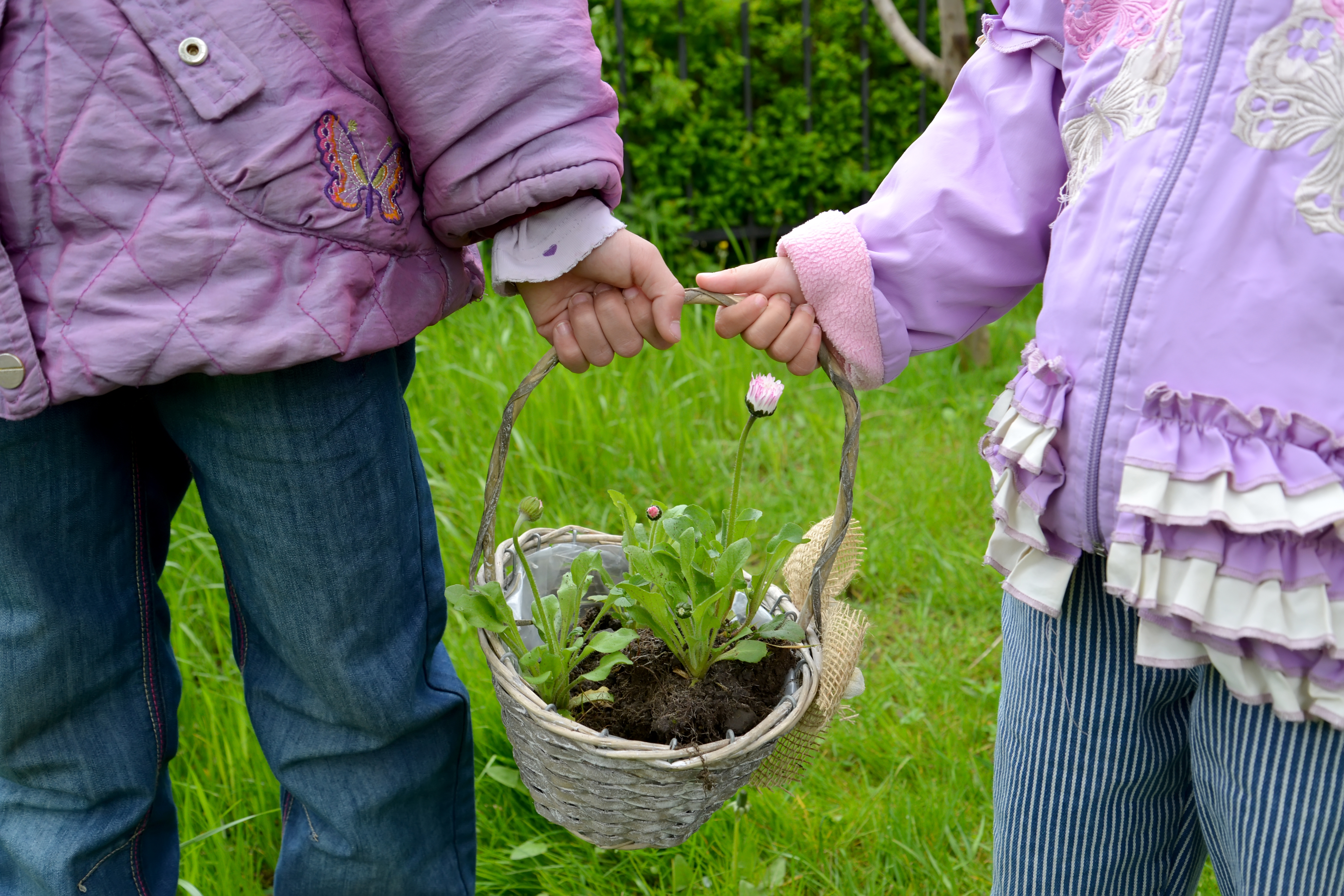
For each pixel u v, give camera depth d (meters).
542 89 1.04
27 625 1.11
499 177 1.05
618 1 4.09
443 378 2.98
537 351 3.10
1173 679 1.10
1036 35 1.14
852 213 1.27
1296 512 0.90
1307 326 0.91
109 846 1.22
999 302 1.25
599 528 2.58
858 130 4.55
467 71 1.03
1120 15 1.03
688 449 2.90
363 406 1.14
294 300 1.01
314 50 1.00
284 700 1.24
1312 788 0.97
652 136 4.31
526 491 2.63
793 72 4.54
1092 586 1.12
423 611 1.27
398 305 1.09
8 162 0.94
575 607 1.21
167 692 1.30
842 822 1.81
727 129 4.34
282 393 1.08
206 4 0.95
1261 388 0.93
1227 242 0.93
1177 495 0.94
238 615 1.32
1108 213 1.00
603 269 1.14
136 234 0.96
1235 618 0.93
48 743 1.17
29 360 0.97
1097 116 1.04
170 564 2.29
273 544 1.14
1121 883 1.22
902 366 1.27
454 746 1.33
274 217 0.99
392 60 1.03
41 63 0.94
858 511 2.75
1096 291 1.00
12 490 1.07
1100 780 1.17
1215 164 0.93
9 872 1.26
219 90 0.96
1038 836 1.22
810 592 1.19
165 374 0.99
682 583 1.21
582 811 1.18
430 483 2.57
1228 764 1.02
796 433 3.17
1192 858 1.25
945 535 2.65
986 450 1.14
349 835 1.26
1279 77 0.91
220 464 1.12
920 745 1.99
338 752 1.23
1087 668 1.14
